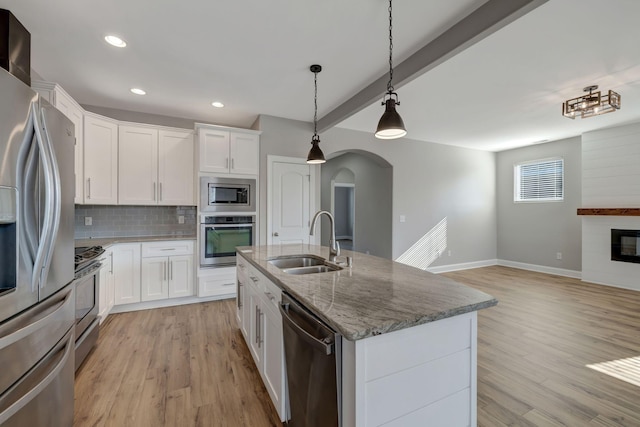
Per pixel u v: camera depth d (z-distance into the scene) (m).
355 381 0.98
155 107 3.76
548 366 2.27
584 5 1.85
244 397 1.90
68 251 1.66
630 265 4.41
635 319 3.23
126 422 1.67
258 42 2.35
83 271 2.21
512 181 6.16
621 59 2.54
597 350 2.52
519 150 6.05
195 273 3.71
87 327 2.35
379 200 5.59
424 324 1.13
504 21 1.80
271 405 1.82
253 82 3.06
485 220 6.32
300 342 1.30
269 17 2.05
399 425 1.08
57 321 1.46
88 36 2.25
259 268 1.97
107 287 3.04
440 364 1.18
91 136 3.13
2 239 1.18
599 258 4.73
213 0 1.88
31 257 1.28
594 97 2.99
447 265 5.85
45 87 2.37
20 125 1.22
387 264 2.07
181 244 3.63
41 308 1.34
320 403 1.16
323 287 1.46
